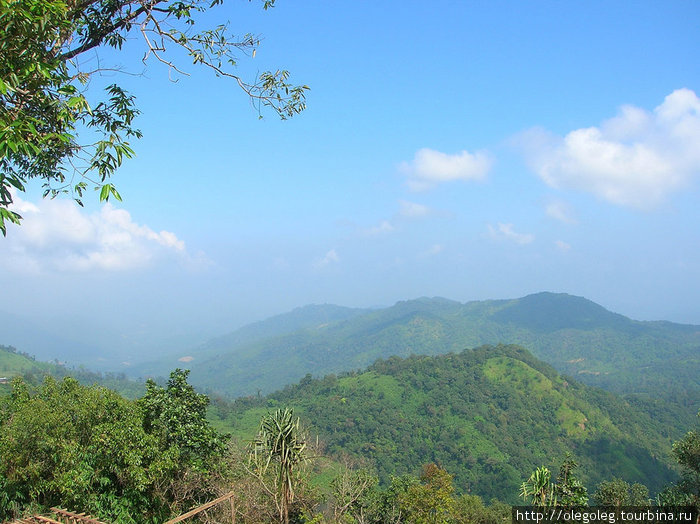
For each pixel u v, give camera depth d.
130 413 13.19
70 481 11.30
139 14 6.64
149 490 13.15
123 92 6.59
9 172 5.10
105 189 5.74
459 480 86.12
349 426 105.19
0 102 5.02
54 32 5.62
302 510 16.05
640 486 26.86
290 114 7.74
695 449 22.25
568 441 99.44
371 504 26.22
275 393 135.25
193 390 15.25
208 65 7.16
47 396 14.17
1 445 11.39
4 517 11.00
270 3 7.32
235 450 18.03
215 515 13.92
